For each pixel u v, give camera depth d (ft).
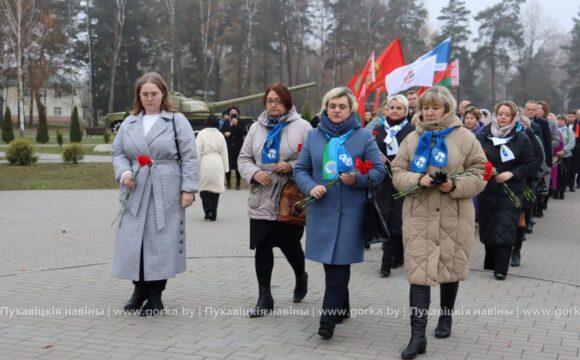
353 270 25.31
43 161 75.41
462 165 16.16
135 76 198.18
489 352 15.99
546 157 34.47
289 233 19.10
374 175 16.51
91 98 193.77
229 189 55.77
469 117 31.07
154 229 18.38
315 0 189.57
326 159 16.63
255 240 18.44
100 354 15.57
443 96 16.16
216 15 180.86
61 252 28.17
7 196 49.03
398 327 18.01
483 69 238.27
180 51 188.03
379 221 16.48
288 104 18.78
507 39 202.28
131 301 19.30
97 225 35.63
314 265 25.76
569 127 51.57
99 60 193.06
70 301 20.21
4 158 77.92
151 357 15.40
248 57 182.70
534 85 221.66
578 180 60.54
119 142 19.01
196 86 188.34
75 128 111.86
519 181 23.17
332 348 16.17
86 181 59.47
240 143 54.75
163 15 186.91
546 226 37.76
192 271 24.49
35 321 18.11
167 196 18.51
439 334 17.02
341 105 16.85
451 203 15.98
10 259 26.63
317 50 198.70
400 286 22.79
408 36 191.01
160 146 18.42
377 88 43.42
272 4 185.68
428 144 16.14
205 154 37.42
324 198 16.71
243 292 21.52
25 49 161.89
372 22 187.32
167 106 19.11
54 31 181.78
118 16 180.14
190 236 32.76
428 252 15.85
